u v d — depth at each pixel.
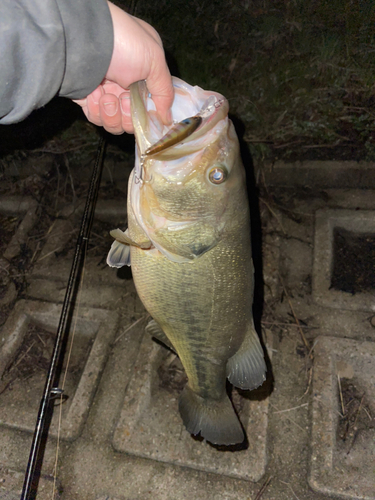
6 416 0.66
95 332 0.78
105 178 1.00
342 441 0.61
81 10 0.36
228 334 0.46
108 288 0.80
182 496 0.56
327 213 0.84
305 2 0.80
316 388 0.63
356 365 0.67
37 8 0.34
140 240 0.45
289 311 0.73
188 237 0.42
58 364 0.75
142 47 0.39
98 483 0.58
